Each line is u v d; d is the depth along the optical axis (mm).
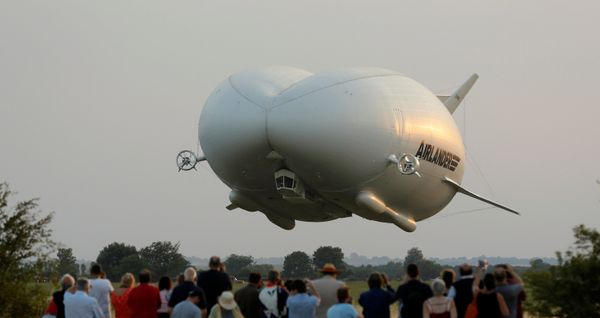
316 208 57906
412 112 51500
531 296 37844
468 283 30172
